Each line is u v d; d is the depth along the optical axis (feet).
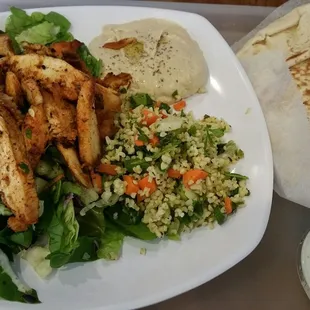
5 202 0.85
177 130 0.95
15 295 0.84
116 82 1.00
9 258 0.88
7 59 0.96
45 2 1.24
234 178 0.95
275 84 1.12
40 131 0.87
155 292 0.85
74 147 0.91
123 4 1.25
